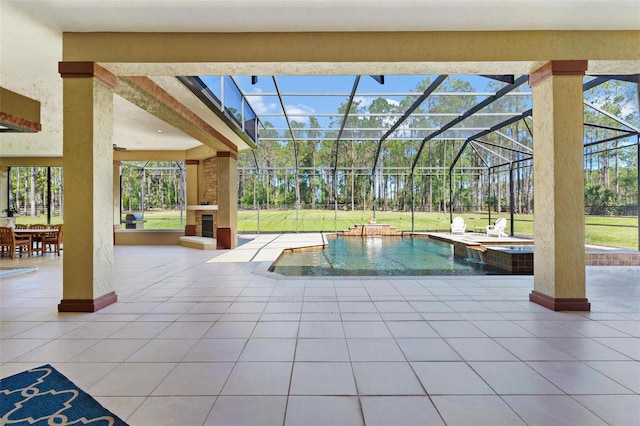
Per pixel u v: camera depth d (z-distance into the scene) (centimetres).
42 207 1533
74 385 228
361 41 406
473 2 343
